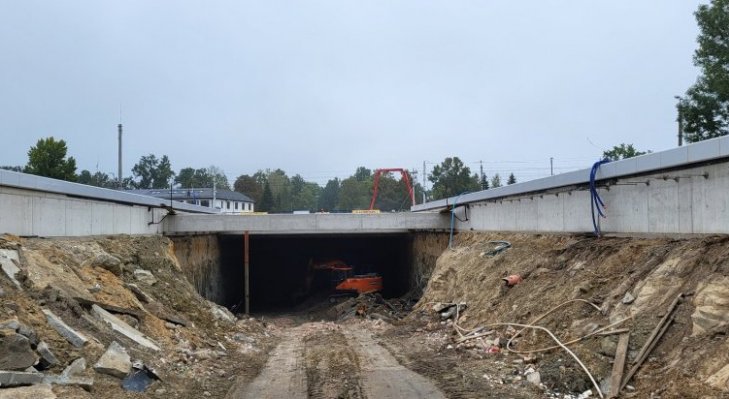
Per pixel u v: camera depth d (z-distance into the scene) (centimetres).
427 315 2044
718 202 1096
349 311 2811
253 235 3266
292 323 2903
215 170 14200
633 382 897
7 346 850
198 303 2000
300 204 15562
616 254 1295
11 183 1367
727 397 721
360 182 13788
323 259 4350
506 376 1141
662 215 1286
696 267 1002
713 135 3416
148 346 1216
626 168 1399
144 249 2102
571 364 1053
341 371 1307
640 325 991
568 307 1251
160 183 12512
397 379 1207
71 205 1734
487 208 2562
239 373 1292
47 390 833
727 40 3275
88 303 1216
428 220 3130
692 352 839
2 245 1170
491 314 1603
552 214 1883
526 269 1677
